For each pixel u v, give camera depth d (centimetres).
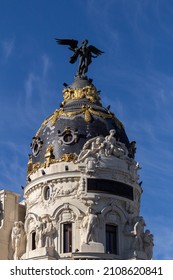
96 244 7675
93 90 9212
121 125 9000
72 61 9606
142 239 8156
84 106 8800
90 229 7744
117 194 8119
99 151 8244
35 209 8244
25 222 8362
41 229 7906
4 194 8625
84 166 8106
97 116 8725
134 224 8125
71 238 7900
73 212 7969
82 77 9425
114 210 8062
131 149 8819
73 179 8131
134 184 8438
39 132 8888
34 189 8388
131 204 8238
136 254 7856
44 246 7806
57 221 7981
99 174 8112
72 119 8606
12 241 8306
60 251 7819
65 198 8062
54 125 8669
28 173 8669
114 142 8362
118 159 8306
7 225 8481
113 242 7988
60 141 8450
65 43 9594
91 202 7938
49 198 8150
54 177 8194
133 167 8462
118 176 8231
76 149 8338
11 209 8606
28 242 8156
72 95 9131
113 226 8056
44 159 8481
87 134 8462
